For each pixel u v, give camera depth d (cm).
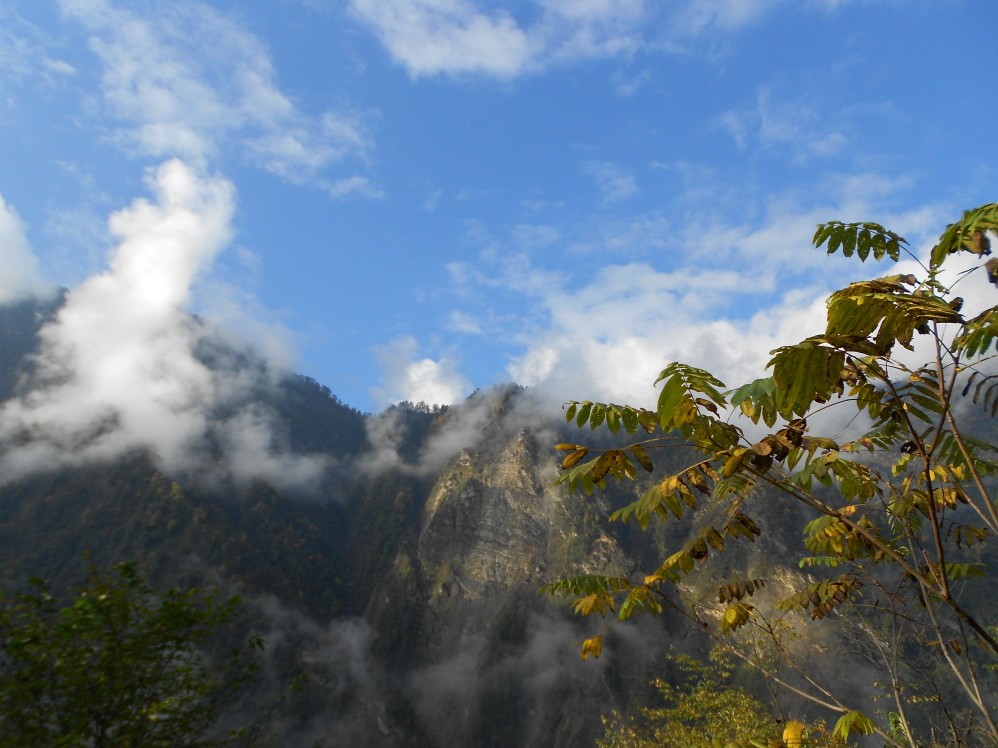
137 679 716
